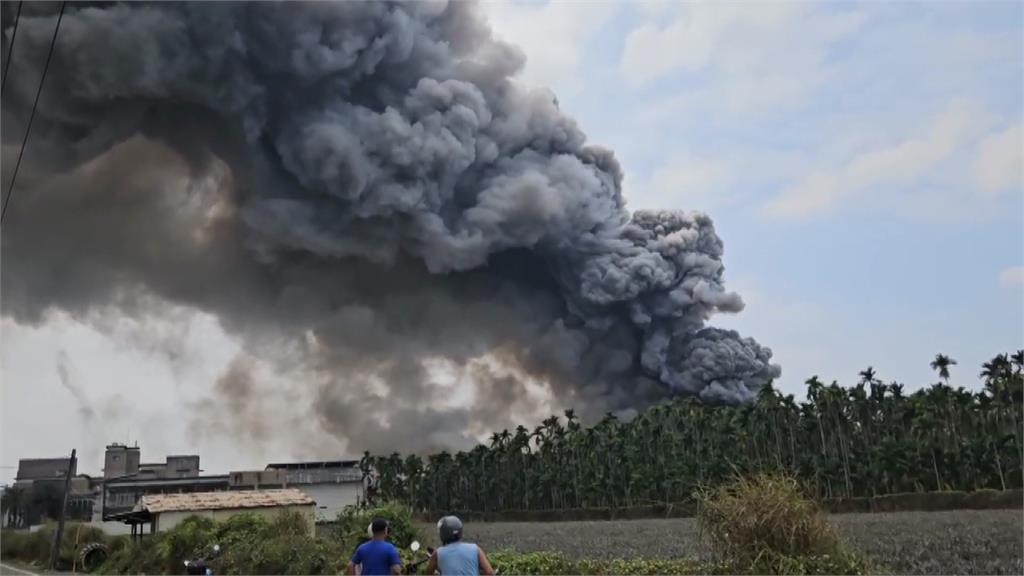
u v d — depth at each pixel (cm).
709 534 1211
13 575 2973
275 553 2130
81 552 3150
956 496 2912
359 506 2366
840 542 1200
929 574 1675
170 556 2481
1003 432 2906
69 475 3569
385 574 670
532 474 5156
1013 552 1850
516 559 1509
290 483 5481
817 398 3638
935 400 3131
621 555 1969
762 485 1203
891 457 3114
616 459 4750
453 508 5278
